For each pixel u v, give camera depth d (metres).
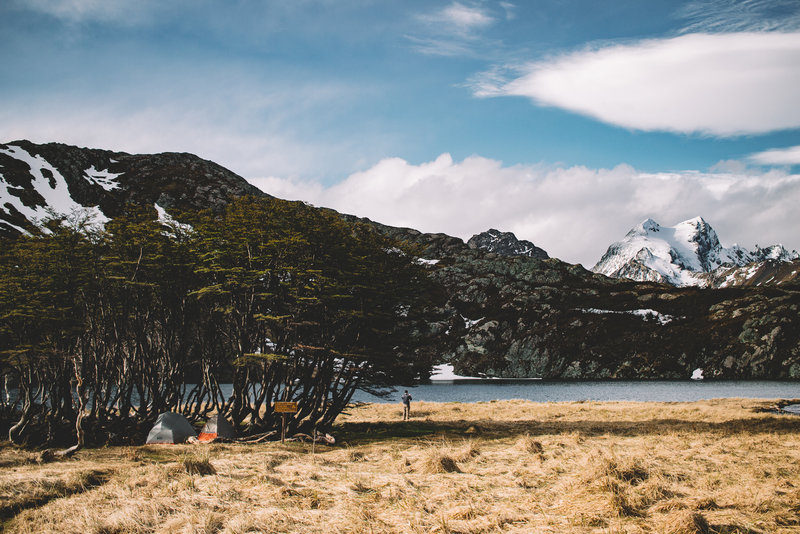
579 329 163.25
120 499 12.13
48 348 26.36
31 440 26.61
